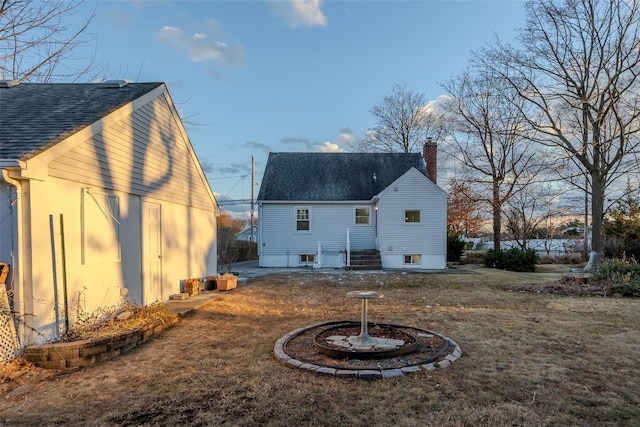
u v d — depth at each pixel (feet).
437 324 22.70
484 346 17.87
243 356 16.69
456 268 59.93
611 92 51.57
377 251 60.39
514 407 11.43
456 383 13.30
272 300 32.19
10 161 14.66
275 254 62.64
